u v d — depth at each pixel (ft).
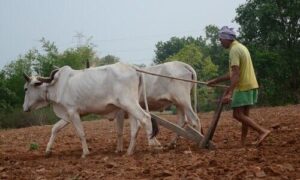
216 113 31.96
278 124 46.47
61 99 35.50
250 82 30.73
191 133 33.60
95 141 46.83
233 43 31.22
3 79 121.29
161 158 29.32
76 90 34.65
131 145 33.65
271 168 22.11
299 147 29.58
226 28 31.35
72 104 34.96
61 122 37.14
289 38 148.36
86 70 34.96
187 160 27.40
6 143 50.78
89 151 38.32
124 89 33.22
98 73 34.22
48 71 126.00
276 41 145.89
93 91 34.09
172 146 36.81
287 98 144.56
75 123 35.01
